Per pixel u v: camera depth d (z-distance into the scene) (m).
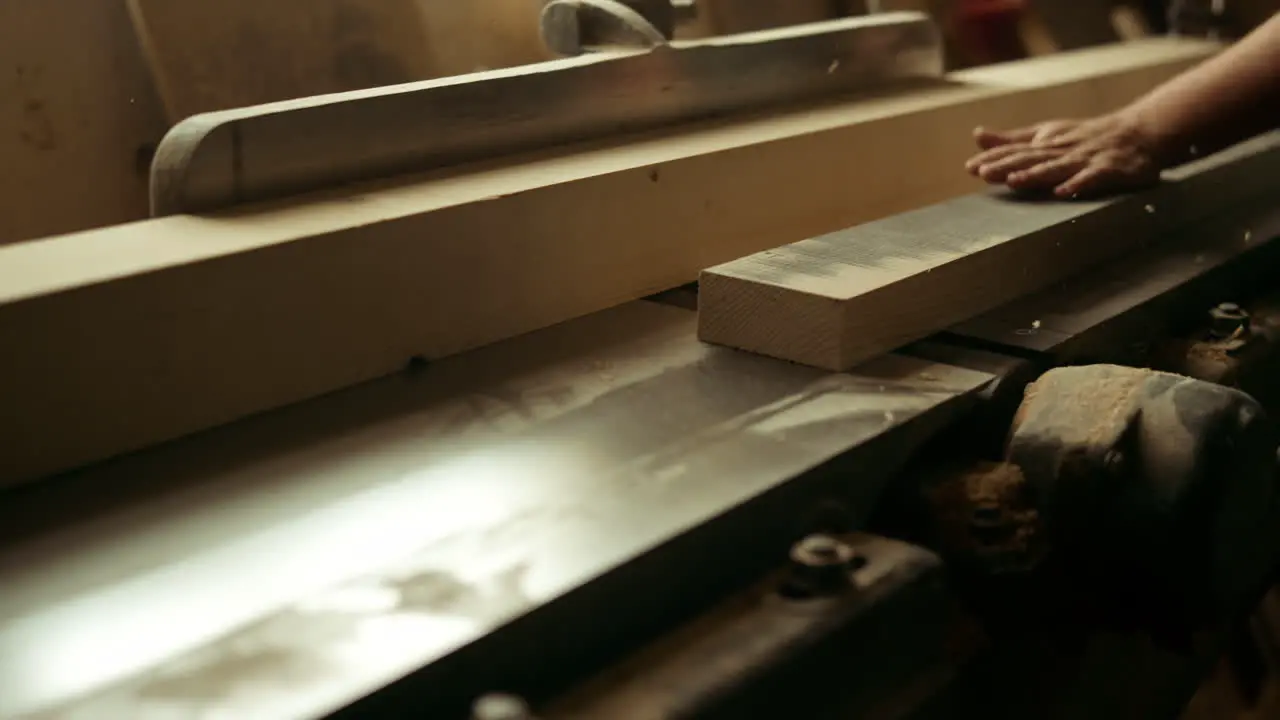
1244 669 1.75
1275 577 1.30
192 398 0.95
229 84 1.37
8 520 0.83
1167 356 1.27
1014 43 2.32
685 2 1.59
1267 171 1.70
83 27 1.33
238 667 0.63
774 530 0.84
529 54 1.64
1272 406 1.35
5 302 0.85
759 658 0.72
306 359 1.01
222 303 0.95
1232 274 1.43
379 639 0.65
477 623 0.67
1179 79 1.54
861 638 0.78
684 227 1.30
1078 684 1.07
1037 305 1.24
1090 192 1.40
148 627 0.70
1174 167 1.49
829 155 1.44
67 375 0.88
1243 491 1.00
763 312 1.08
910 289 1.10
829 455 0.88
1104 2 2.53
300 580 0.74
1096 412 0.98
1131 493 0.98
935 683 0.84
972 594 0.96
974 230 1.26
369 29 1.49
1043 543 0.96
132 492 0.87
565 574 0.71
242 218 1.04
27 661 0.67
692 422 0.95
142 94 1.37
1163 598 1.02
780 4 1.94
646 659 0.72
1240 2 2.28
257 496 0.85
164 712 0.60
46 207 1.30
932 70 1.81
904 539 0.97
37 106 1.29
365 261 1.03
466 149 1.25
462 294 1.11
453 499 0.84
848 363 1.06
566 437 0.93
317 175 1.13
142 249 0.96
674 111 1.44
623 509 0.80
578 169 1.22
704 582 0.80
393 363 1.07
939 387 1.02
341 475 0.88
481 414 0.98
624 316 1.22
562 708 0.68
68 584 0.75
